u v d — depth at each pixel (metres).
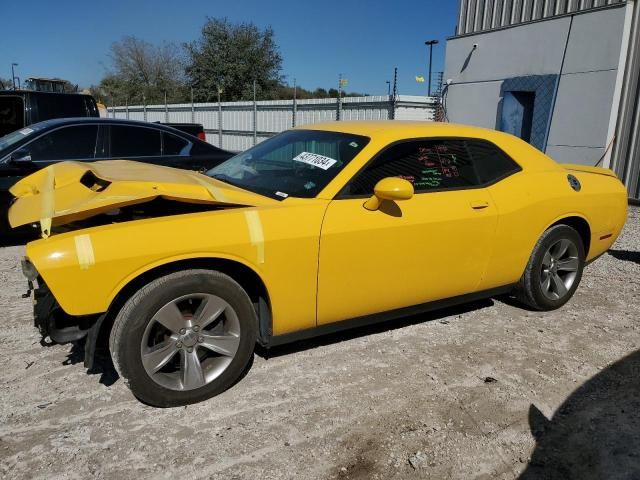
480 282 4.05
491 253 4.00
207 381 3.10
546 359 3.73
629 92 10.27
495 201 3.96
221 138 24.33
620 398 3.25
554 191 4.34
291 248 3.15
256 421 2.94
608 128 10.54
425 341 3.97
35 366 3.48
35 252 2.69
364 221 3.37
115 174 3.47
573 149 11.27
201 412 3.02
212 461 2.62
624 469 2.62
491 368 3.59
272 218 3.13
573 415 3.06
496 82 13.05
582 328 4.28
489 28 14.50
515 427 2.94
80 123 6.63
